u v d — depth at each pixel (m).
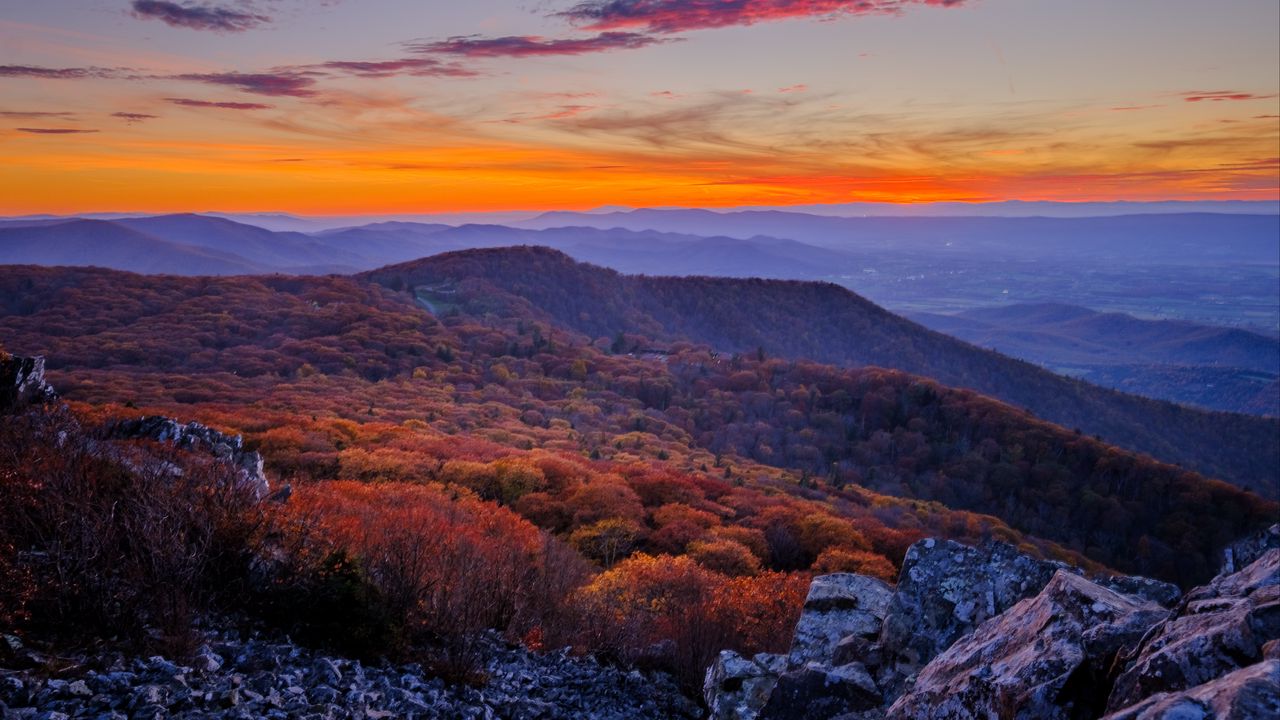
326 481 33.53
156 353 157.38
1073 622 6.25
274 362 153.75
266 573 9.55
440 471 56.09
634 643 14.30
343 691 7.93
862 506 91.38
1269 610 4.29
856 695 8.42
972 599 9.13
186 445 16.09
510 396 144.50
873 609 11.28
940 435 145.88
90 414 16.27
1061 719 5.37
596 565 36.66
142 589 7.70
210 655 7.57
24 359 14.66
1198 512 109.81
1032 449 133.75
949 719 6.35
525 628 13.59
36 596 7.16
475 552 14.84
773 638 15.19
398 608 10.20
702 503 61.97
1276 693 3.29
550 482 59.84
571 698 10.62
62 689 6.05
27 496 8.62
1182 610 5.50
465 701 9.05
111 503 8.99
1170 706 3.55
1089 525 112.25
